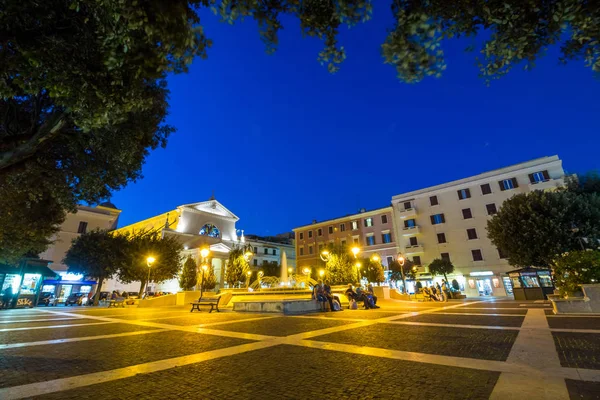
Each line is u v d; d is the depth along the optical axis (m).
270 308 12.24
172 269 31.44
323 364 4.29
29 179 7.59
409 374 3.70
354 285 19.28
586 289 9.62
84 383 3.62
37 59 3.71
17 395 3.24
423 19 2.50
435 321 8.59
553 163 33.00
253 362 4.48
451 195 39.34
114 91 3.98
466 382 3.35
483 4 2.43
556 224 19.23
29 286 24.58
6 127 7.00
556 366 3.83
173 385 3.52
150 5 2.43
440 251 38.66
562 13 2.16
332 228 50.44
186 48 2.76
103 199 9.15
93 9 2.94
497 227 22.09
